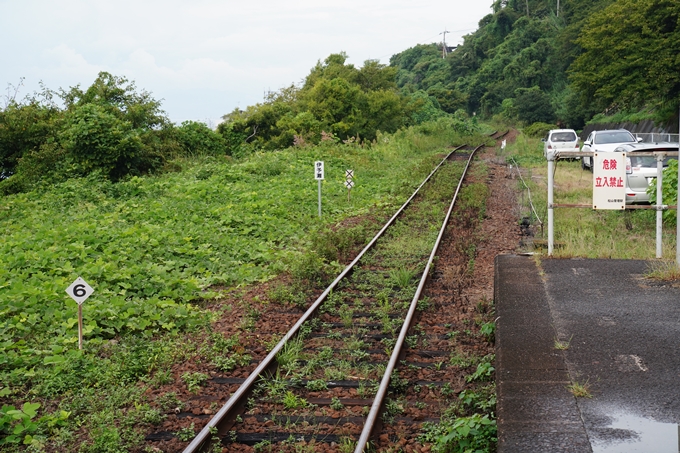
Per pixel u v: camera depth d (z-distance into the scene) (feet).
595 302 22.53
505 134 203.72
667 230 41.78
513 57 312.50
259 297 31.35
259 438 17.12
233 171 74.79
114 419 18.72
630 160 50.29
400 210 52.54
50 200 60.54
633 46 118.21
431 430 17.12
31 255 36.01
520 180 71.97
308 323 26.18
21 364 22.75
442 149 127.34
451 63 356.79
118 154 74.54
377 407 17.63
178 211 52.06
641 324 20.08
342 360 22.38
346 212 56.49
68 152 75.36
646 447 13.04
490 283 32.55
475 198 58.18
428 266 33.27
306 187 67.10
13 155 79.77
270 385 19.93
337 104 131.64
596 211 49.60
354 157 97.66
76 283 23.59
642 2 116.98
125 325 27.12
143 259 37.70
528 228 45.73
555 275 26.23
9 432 18.12
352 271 35.04
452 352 22.74
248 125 118.62
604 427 13.97
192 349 24.32
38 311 27.73
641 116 159.94
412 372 21.27
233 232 46.52
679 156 26.09
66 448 17.31
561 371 17.01
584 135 203.72
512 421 14.52
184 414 19.02
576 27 244.01
